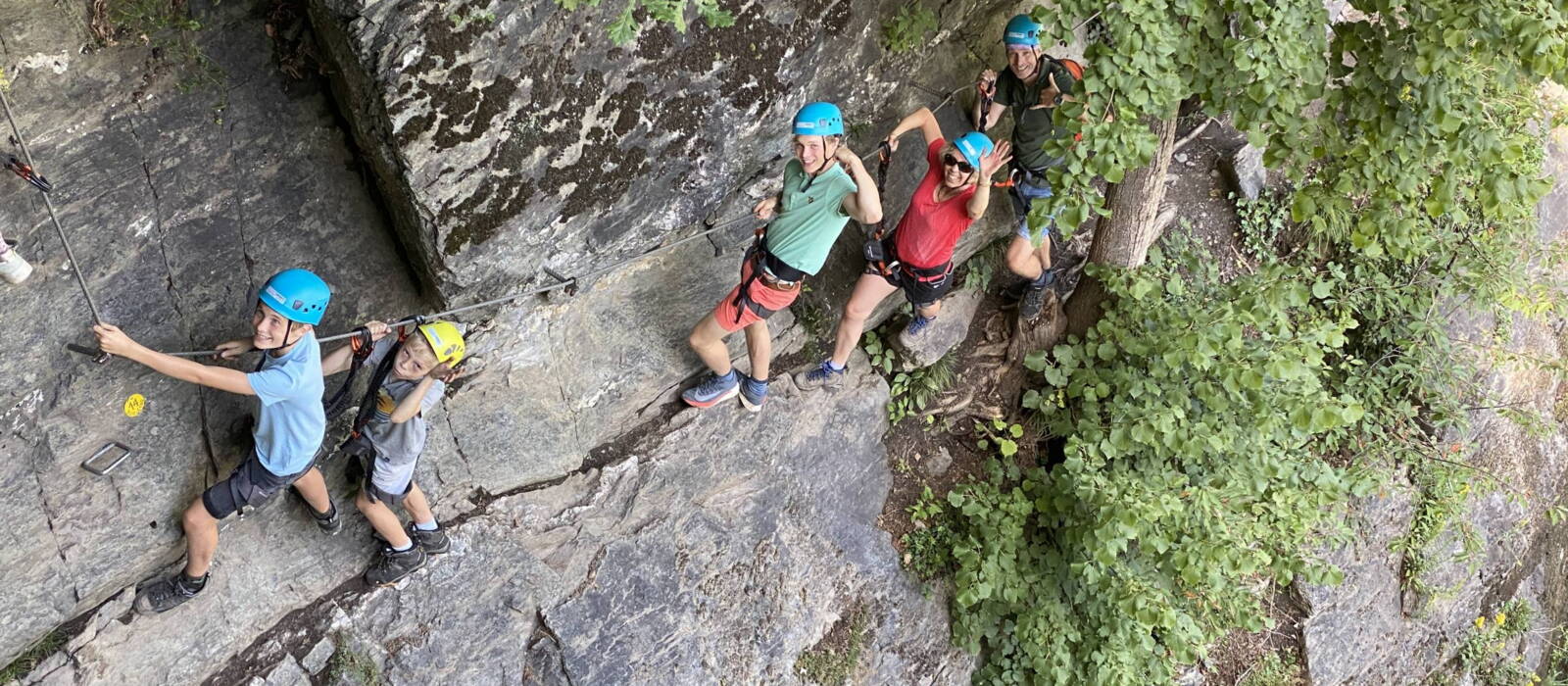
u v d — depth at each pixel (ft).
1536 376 32.91
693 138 15.92
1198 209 27.12
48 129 12.05
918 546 23.16
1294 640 27.48
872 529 22.68
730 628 20.29
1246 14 13.08
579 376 18.42
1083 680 22.44
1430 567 29.01
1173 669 22.91
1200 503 19.65
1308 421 18.99
